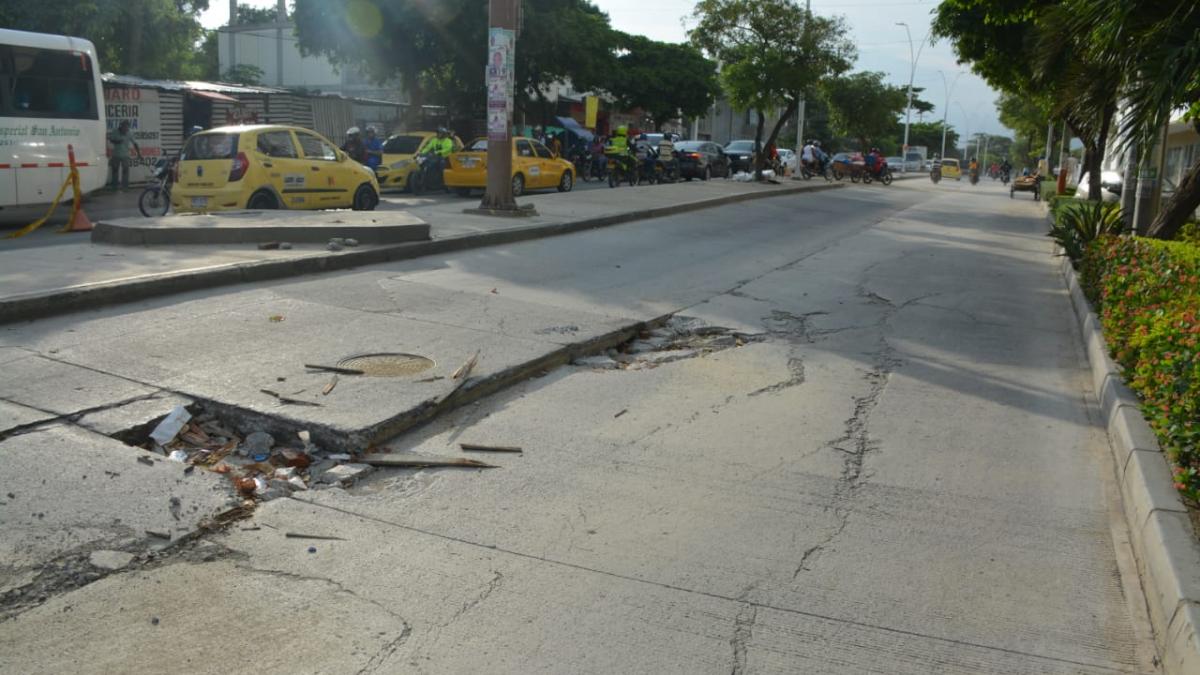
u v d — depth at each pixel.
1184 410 4.62
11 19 26.12
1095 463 5.55
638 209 17.45
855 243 16.05
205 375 5.99
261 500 4.54
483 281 10.05
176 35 32.84
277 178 15.23
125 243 10.36
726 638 3.51
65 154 15.03
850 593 3.89
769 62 30.92
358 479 4.84
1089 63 11.77
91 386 5.66
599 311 8.88
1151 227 12.37
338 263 10.08
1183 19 8.48
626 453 5.36
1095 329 8.24
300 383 5.94
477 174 22.98
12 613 3.43
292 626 3.46
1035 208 30.48
